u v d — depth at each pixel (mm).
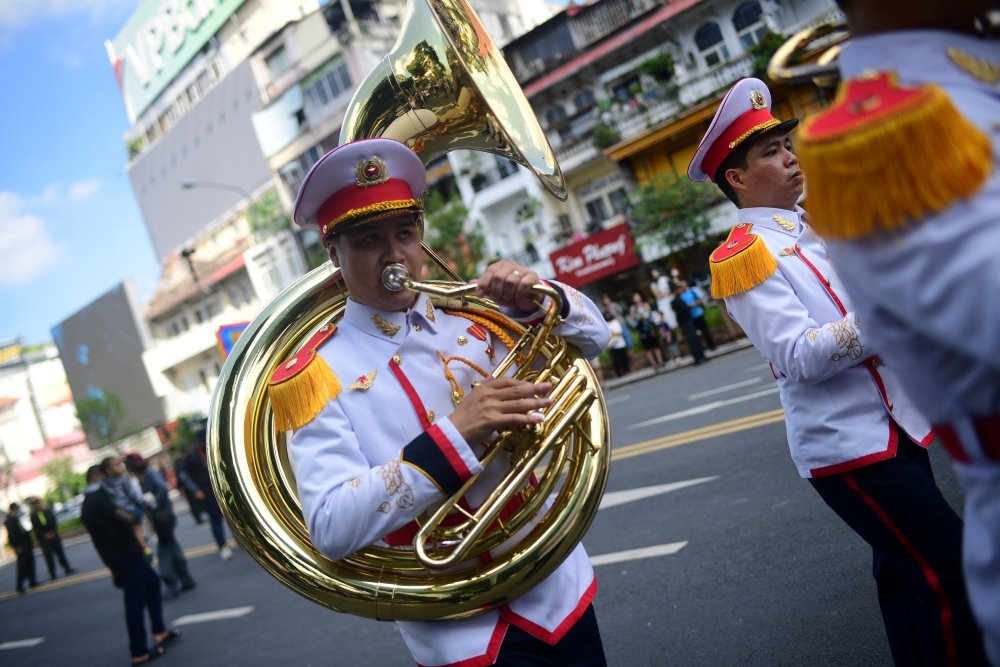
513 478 1747
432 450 1696
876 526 2154
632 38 21656
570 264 22406
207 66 39344
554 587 1878
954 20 1001
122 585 6441
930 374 969
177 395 42562
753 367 11195
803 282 2258
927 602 2072
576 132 23250
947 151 833
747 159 2404
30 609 12516
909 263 865
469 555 1792
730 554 4301
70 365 48000
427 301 1993
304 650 5352
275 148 33219
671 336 16438
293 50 31547
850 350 2080
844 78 1056
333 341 1944
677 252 21453
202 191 37750
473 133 2119
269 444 1966
